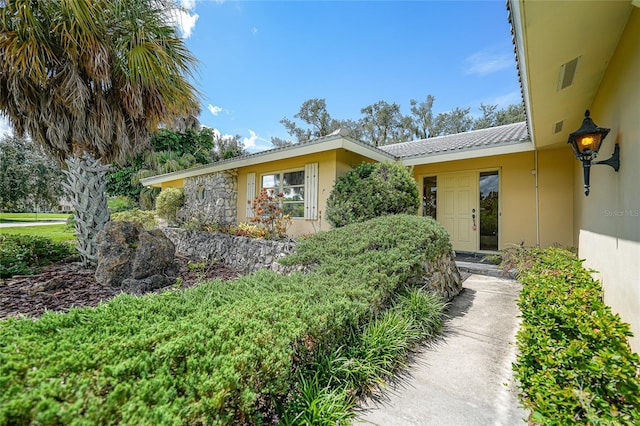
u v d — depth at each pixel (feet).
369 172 19.93
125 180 56.90
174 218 35.60
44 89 14.14
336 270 11.00
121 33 15.14
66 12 12.90
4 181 62.64
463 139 29.99
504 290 15.25
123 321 5.82
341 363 6.91
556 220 20.94
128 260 14.48
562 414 4.33
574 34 7.82
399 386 6.98
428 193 27.22
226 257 21.66
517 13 7.04
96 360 4.21
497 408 6.17
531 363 5.79
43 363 4.02
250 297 7.91
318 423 5.39
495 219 23.77
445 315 11.32
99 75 14.32
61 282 13.44
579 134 9.26
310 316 6.75
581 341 5.72
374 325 8.57
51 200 72.64
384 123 82.74
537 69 9.63
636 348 6.48
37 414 3.18
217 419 3.98
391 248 12.34
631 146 7.14
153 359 4.41
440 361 8.16
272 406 5.59
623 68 7.80
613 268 8.59
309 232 23.34
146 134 18.54
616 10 6.97
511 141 19.83
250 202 26.30
